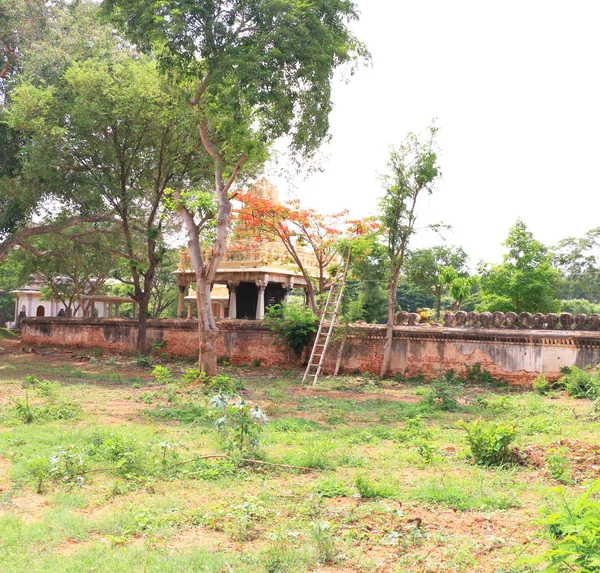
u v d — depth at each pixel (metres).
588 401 14.85
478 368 18.61
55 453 8.38
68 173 23.88
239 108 16.67
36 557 5.25
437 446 9.54
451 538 5.71
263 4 16.06
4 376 19.61
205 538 5.82
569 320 17.58
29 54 25.50
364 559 5.28
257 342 22.94
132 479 7.70
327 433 10.98
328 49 16.80
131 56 26.02
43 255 29.05
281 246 30.33
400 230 19.80
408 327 19.86
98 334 28.64
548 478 7.71
